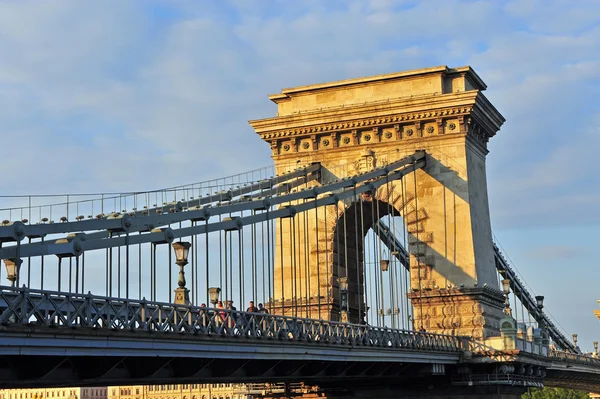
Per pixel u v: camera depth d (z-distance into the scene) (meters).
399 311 88.38
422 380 84.94
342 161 92.31
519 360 82.50
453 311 87.38
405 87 92.25
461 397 84.38
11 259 39.34
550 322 120.62
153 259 46.66
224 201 66.69
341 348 60.56
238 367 53.47
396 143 90.94
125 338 40.75
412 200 90.06
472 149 91.31
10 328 35.38
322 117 92.69
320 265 91.69
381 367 72.38
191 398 199.88
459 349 83.62
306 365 61.91
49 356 39.88
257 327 51.62
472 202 89.56
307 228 93.12
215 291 52.22
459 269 87.94
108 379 44.47
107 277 43.41
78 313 38.56
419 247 89.38
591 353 151.62
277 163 94.62
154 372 45.97
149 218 47.66
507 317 83.56
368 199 91.50
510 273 106.12
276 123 94.25
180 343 44.28
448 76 92.12
